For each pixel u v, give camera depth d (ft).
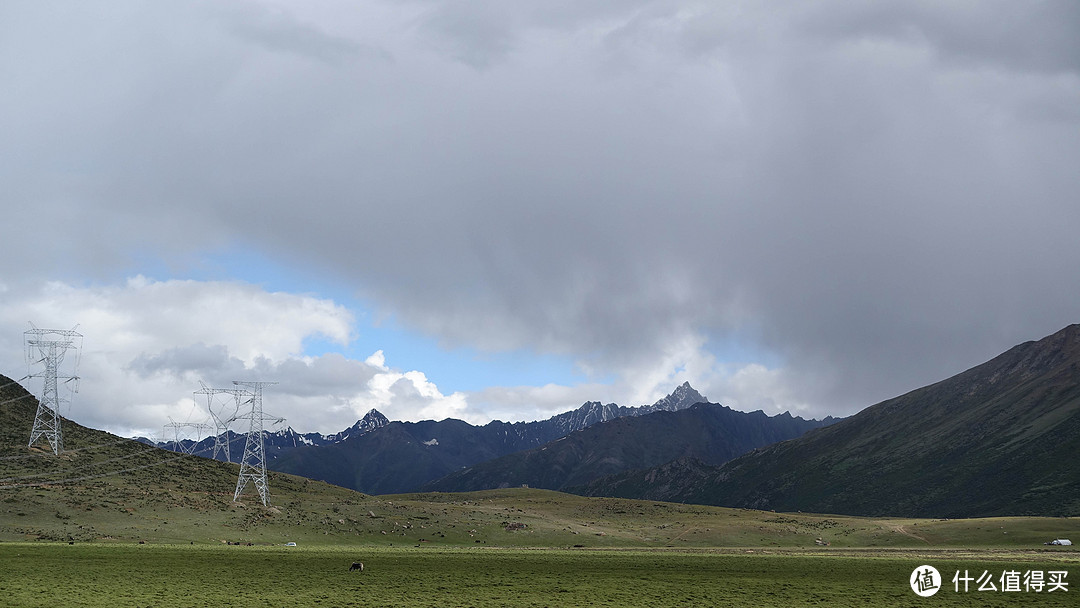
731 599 285.23
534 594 290.15
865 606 273.54
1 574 304.30
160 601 257.75
